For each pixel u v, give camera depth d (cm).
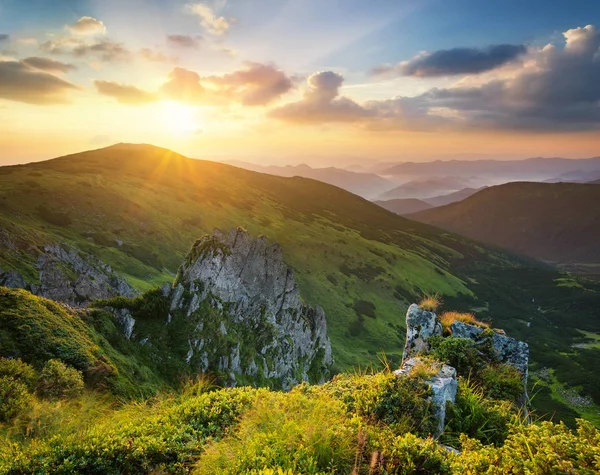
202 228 19125
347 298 18625
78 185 16925
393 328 17362
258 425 788
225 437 808
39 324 3747
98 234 14625
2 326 3547
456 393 1078
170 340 5809
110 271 10794
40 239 9312
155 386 4422
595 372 14212
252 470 602
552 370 15088
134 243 15375
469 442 764
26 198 14525
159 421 928
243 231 8506
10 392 1755
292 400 892
